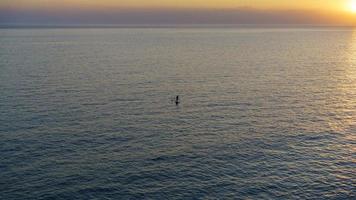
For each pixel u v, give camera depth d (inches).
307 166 1736.0
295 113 2551.7
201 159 1811.0
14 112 2471.7
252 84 3467.0
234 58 5428.2
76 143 1984.5
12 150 1871.3
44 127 2204.7
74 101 2778.1
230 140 2053.4
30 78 3582.7
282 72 4158.5
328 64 4835.1
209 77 3811.5
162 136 2108.8
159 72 4079.7
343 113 2559.1
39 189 1510.8
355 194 1498.5
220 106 2716.5
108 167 1716.3
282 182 1587.1
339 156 1846.7
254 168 1716.3
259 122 2361.0
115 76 3782.0
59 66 4397.1
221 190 1524.4
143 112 2549.2
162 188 1539.1
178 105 2728.8
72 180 1588.3
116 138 2064.5
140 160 1793.8
